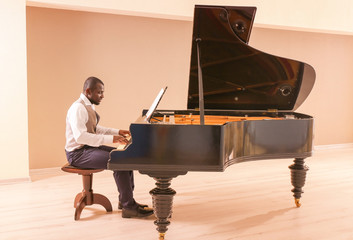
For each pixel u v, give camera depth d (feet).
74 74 16.80
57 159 16.85
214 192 13.73
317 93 22.70
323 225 10.55
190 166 8.67
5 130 14.44
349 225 10.56
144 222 10.68
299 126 10.59
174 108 19.21
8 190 13.80
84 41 16.84
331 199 12.97
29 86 16.05
